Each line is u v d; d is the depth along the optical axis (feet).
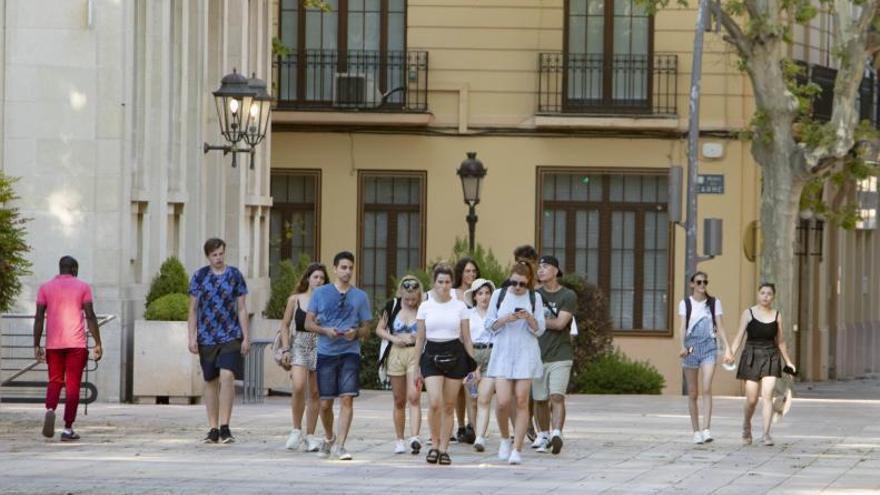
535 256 133.59
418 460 127.44
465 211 257.55
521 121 256.93
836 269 298.76
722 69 255.29
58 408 163.12
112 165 170.09
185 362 170.50
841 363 301.22
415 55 256.32
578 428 160.76
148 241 179.93
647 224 256.93
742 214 255.70
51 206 169.89
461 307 124.77
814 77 272.31
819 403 208.54
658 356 256.93
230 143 196.13
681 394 253.03
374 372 221.46
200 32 197.88
